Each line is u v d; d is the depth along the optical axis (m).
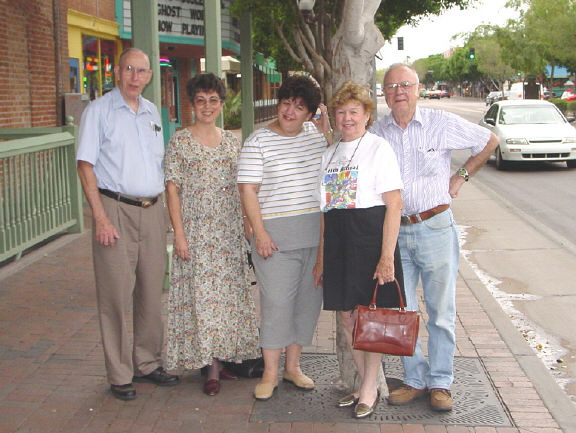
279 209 4.30
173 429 4.08
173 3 15.97
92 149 4.27
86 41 15.64
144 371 4.73
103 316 4.45
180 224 4.52
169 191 4.52
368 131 4.27
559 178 15.08
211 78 4.44
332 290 4.04
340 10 10.12
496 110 17.67
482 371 4.88
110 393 4.55
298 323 4.57
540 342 5.81
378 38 4.54
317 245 4.38
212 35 7.90
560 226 10.28
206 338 4.49
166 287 6.70
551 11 37.25
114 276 4.38
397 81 4.07
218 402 4.45
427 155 4.15
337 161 4.02
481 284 7.08
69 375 4.82
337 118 3.99
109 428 4.09
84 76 15.52
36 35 10.83
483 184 14.32
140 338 4.71
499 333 5.64
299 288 4.50
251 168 4.24
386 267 3.89
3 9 9.83
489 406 4.35
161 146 4.57
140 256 4.54
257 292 6.83
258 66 29.44
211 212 4.52
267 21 14.53
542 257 8.47
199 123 4.53
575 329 6.09
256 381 4.80
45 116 11.21
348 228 3.95
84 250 8.38
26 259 7.87
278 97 4.25
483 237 9.55
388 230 3.91
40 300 6.44
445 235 4.21
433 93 105.88
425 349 5.38
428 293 4.33
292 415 4.26
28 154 7.97
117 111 4.36
